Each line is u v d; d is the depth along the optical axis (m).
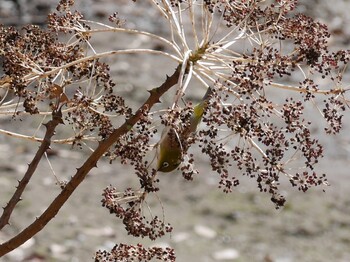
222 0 2.26
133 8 12.04
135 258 2.63
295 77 9.80
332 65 2.23
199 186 7.64
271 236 6.96
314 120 9.20
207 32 2.25
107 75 2.40
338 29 12.13
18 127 8.50
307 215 7.32
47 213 2.27
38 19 10.84
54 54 2.38
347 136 9.05
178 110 2.08
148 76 10.05
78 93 2.38
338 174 8.16
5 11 11.09
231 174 7.88
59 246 6.50
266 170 2.12
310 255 6.73
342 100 2.47
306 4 12.95
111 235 6.78
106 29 2.37
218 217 7.18
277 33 2.21
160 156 2.11
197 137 2.08
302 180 2.16
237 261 6.56
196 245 6.72
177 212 7.20
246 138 2.08
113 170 7.86
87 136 2.49
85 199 7.32
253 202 7.46
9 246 2.29
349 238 7.02
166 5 2.33
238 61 2.19
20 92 2.30
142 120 2.15
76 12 2.43
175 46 2.30
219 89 2.10
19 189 2.37
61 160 8.01
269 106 2.13
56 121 2.36
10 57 2.29
